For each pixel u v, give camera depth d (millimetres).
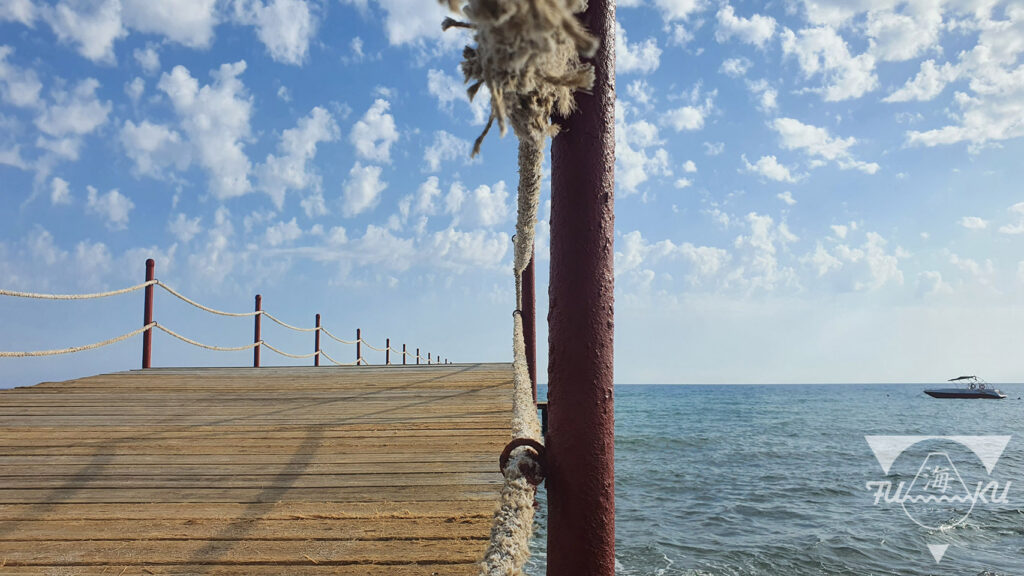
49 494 3176
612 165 990
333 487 3230
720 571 7621
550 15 588
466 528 2713
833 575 7602
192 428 4438
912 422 33781
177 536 2672
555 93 835
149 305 7660
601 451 947
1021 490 13766
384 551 2510
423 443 4000
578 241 957
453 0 609
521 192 1593
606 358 963
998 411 42812
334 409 4988
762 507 11445
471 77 767
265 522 2811
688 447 21328
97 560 2477
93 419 4719
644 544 8734
